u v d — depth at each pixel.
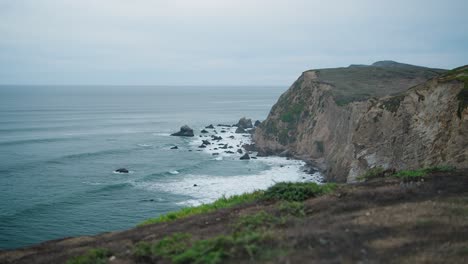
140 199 41.16
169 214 14.51
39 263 10.04
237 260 8.14
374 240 8.45
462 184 12.84
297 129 64.81
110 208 38.53
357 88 63.12
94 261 9.48
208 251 8.66
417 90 31.33
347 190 13.38
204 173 52.00
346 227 9.39
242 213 12.25
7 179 48.62
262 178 48.72
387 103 33.75
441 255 7.45
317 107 63.22
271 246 8.62
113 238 11.78
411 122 30.19
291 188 13.75
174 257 8.77
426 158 27.09
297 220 10.44
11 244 30.75
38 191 43.97
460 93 26.30
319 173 50.50
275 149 64.88
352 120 45.41
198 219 12.38
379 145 32.50
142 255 9.44
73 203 40.06
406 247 7.94
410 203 11.03
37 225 34.50
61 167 55.25
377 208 10.84
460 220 9.23
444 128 26.66
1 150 67.19
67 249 11.22
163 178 49.47
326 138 55.94
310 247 8.32
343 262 7.35
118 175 51.09
